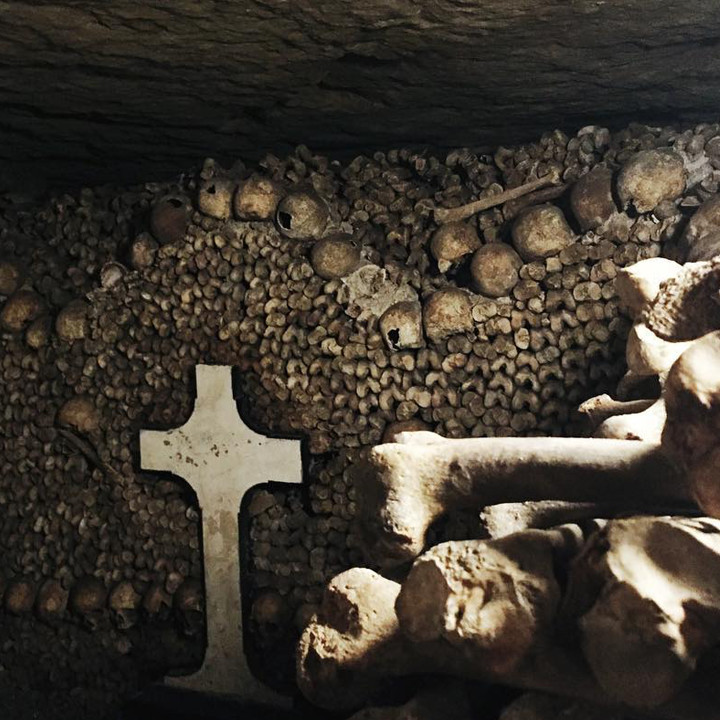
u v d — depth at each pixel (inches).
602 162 97.3
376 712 55.6
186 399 116.1
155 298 116.0
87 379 122.0
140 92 90.6
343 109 97.9
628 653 44.7
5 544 128.8
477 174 102.9
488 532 58.4
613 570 45.6
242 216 109.9
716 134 94.3
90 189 123.4
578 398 99.0
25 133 105.1
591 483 53.3
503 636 48.2
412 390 104.7
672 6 69.1
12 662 128.2
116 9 69.0
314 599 110.7
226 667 113.7
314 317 108.3
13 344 127.3
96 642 122.9
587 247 97.0
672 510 53.8
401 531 54.9
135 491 120.3
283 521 112.7
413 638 51.7
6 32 73.1
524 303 100.2
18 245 127.6
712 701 46.2
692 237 90.4
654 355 62.4
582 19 71.9
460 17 71.6
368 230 107.5
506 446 55.2
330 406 108.5
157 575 119.6
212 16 70.9
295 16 71.3
